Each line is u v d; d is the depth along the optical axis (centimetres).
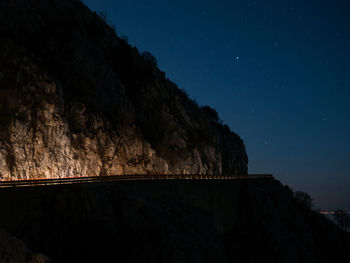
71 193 2480
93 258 2306
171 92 5791
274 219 5050
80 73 4300
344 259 5975
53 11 4931
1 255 1310
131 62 5644
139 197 2969
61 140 3469
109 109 4447
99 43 5350
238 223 5047
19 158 3086
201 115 5969
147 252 2586
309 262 4775
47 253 2170
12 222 2130
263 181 6159
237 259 4612
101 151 3969
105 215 2573
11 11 4178
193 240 3170
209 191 4381
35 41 4253
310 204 7094
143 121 4978
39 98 3419
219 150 5975
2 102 3181
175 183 3794
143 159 4475
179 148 5119
